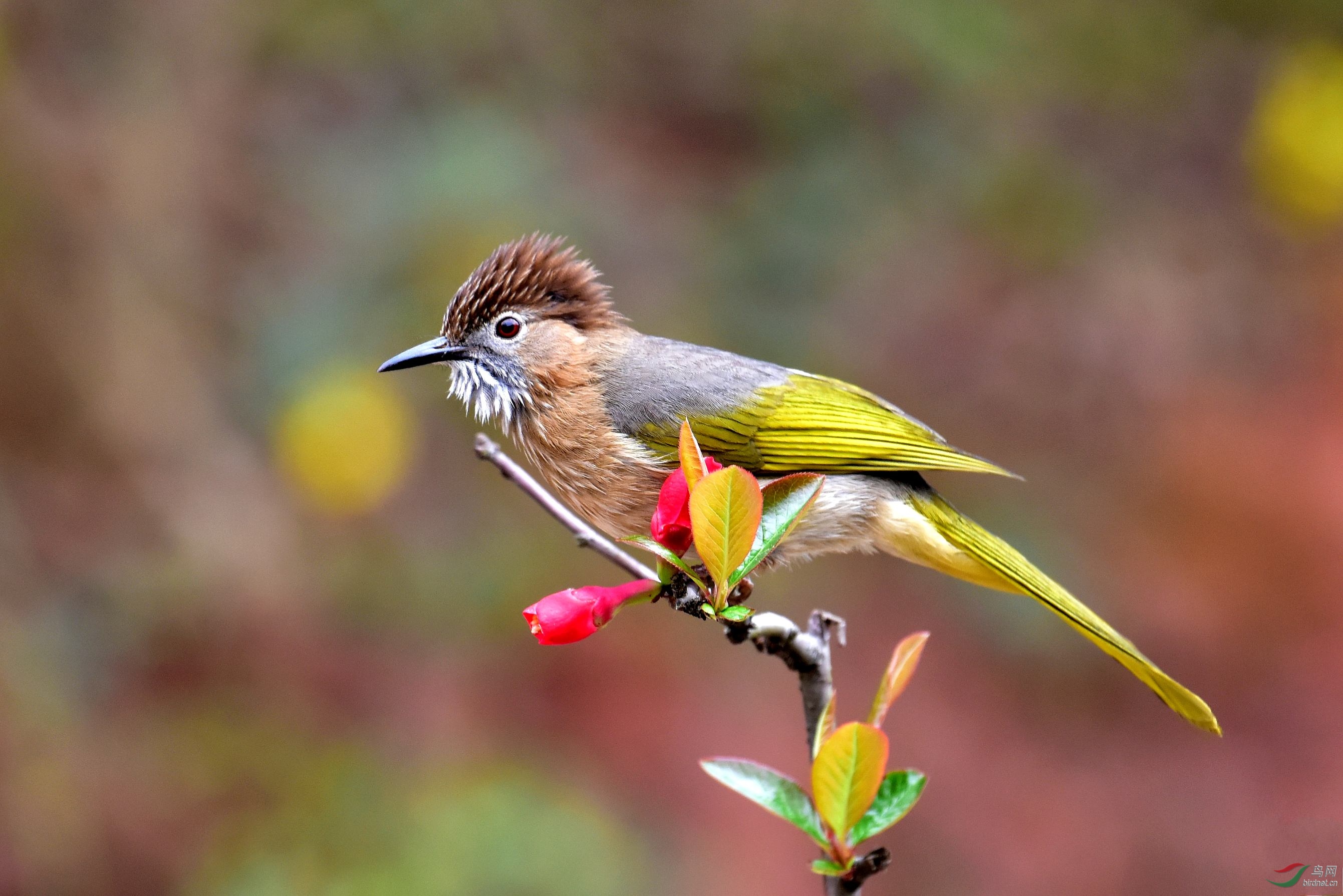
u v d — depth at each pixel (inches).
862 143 569.0
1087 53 618.8
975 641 538.9
